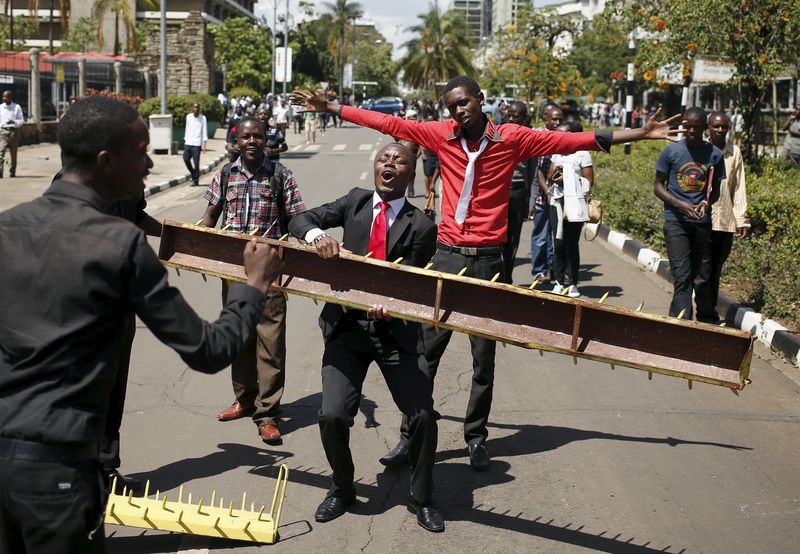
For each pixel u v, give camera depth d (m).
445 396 6.56
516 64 26.53
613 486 5.02
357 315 4.41
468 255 5.18
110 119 2.74
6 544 2.80
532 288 3.93
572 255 9.62
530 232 15.26
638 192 14.02
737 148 8.24
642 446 5.62
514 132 5.06
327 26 103.38
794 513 4.70
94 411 2.71
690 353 3.82
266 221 5.80
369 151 31.80
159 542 4.30
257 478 5.05
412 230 4.54
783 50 15.62
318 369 7.18
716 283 8.59
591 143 4.91
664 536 4.43
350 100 95.12
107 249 2.64
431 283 4.02
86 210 2.71
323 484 5.00
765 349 7.89
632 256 12.56
